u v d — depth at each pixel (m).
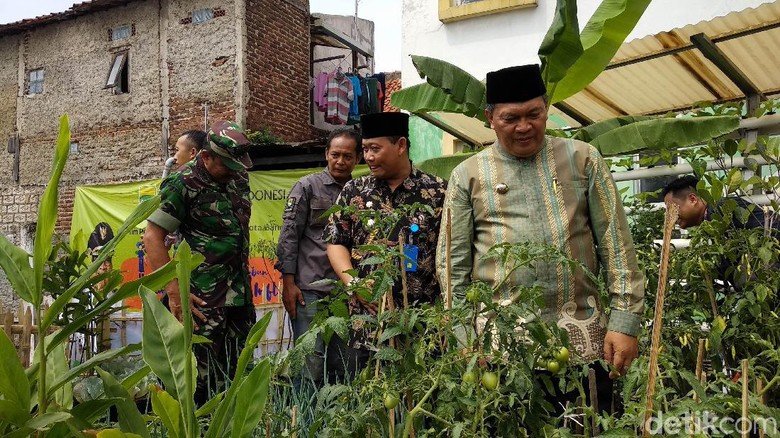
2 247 1.66
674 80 4.71
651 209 3.43
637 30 6.13
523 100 2.22
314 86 12.39
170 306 3.36
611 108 5.32
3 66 12.90
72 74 12.13
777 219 2.71
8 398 1.49
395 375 1.73
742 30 3.80
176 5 11.13
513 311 1.69
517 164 2.34
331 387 1.75
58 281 3.20
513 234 2.27
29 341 4.38
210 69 10.80
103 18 11.80
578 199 2.28
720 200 2.73
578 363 1.90
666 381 2.15
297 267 4.12
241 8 10.64
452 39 7.18
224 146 3.28
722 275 2.65
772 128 3.60
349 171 4.10
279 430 1.94
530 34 6.76
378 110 11.76
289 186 7.68
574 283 2.21
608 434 1.46
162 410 1.43
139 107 11.42
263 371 1.43
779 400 2.21
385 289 1.78
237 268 3.49
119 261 8.22
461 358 1.68
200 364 3.26
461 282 2.30
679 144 3.72
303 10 11.91
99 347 3.84
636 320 2.15
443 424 1.70
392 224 2.19
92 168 11.86
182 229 3.42
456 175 2.43
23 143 12.68
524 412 1.65
